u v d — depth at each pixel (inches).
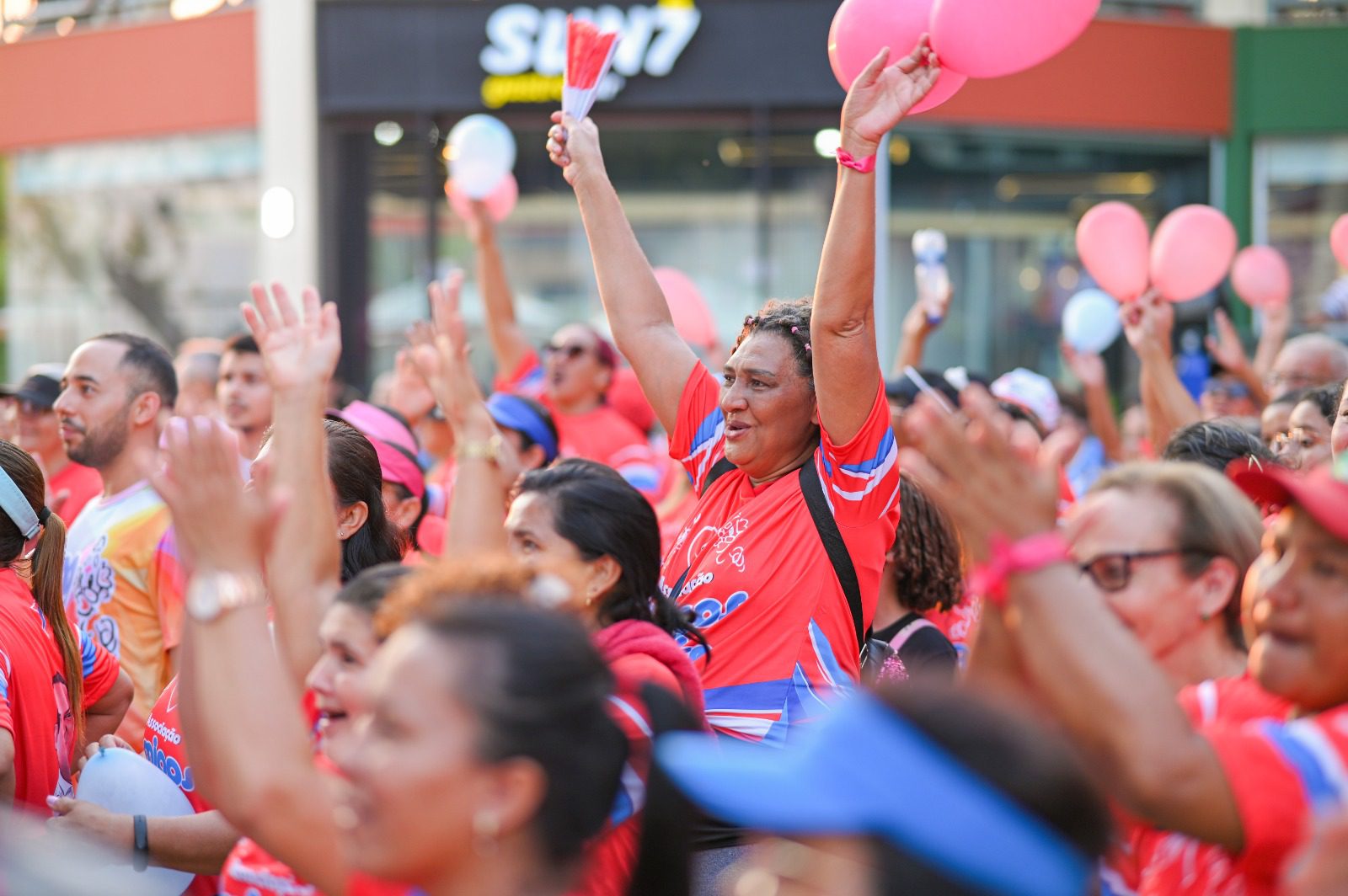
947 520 207.6
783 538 178.5
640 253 211.5
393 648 93.7
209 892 178.9
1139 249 313.9
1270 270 412.2
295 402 139.4
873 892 70.6
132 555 244.1
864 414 173.2
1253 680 115.2
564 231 702.5
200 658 104.6
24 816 164.1
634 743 117.4
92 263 793.6
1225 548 118.1
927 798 70.0
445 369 178.1
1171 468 122.8
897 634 204.1
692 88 685.9
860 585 177.9
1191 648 120.8
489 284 386.6
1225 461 201.8
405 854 90.4
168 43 755.4
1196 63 710.5
